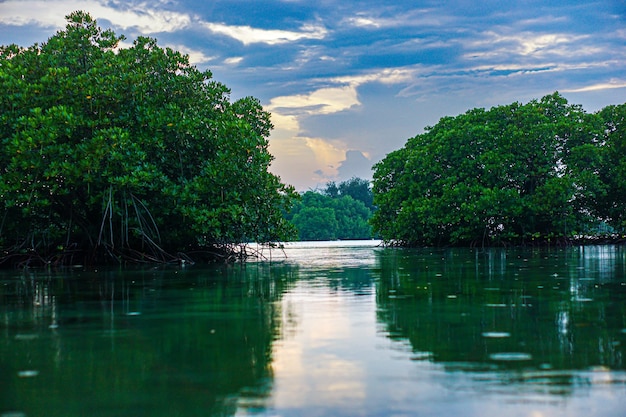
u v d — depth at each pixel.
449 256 21.86
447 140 32.88
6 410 3.81
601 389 4.07
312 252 27.78
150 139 17.55
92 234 18.12
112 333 6.20
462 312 7.31
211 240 20.11
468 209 30.11
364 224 94.00
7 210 17.66
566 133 31.56
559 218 30.88
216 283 11.59
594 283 10.60
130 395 4.07
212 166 17.72
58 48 18.42
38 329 6.47
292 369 4.68
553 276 12.13
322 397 3.99
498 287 10.07
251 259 21.31
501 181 31.11
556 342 5.51
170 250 19.83
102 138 16.23
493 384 4.21
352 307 7.88
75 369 4.73
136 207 17.62
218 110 21.50
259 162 18.61
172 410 3.78
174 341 5.75
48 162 16.56
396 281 11.47
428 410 3.72
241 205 18.77
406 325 6.46
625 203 32.19
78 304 8.53
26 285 11.58
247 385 4.28
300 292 9.73
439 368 4.65
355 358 5.00
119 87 17.58
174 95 19.25
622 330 6.05
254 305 8.19
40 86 16.80
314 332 6.13
